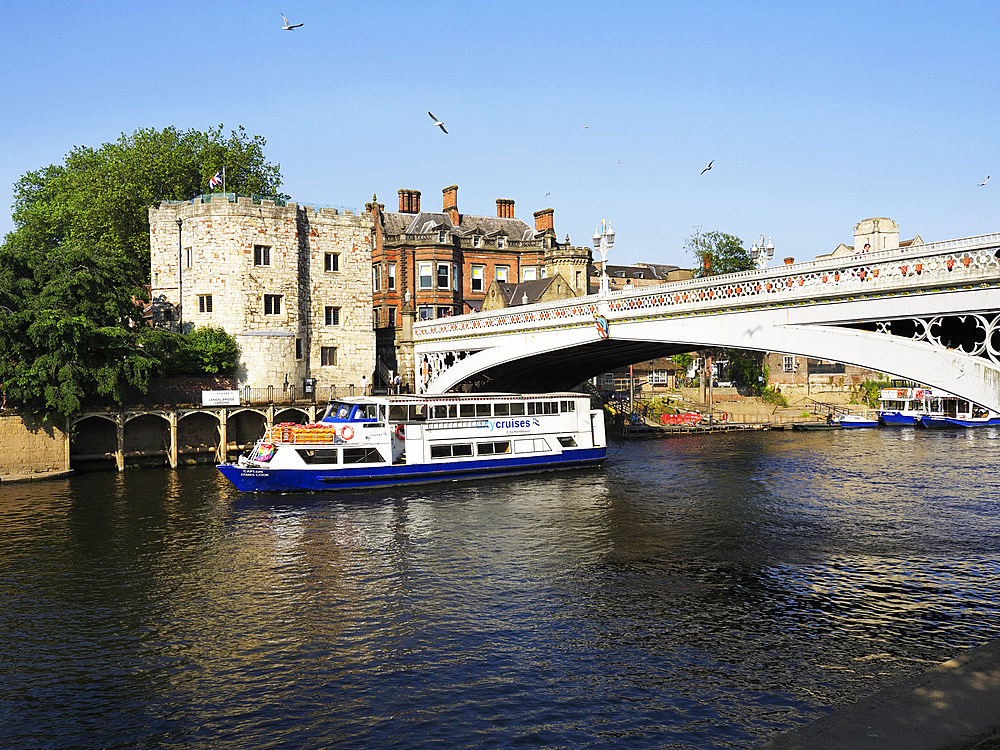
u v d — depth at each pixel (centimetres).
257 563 2709
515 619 2134
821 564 2580
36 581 2517
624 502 3694
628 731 1527
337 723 1583
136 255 6575
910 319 2831
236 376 5694
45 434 4488
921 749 780
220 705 1670
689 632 2019
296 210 5978
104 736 1552
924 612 2127
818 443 6031
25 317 4353
